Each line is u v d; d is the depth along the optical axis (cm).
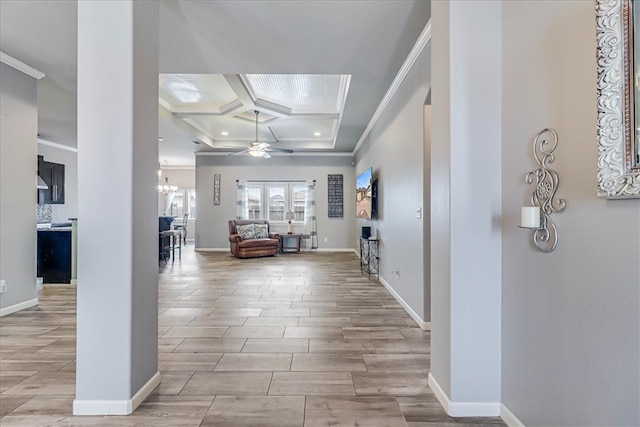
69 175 814
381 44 315
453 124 184
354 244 913
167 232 702
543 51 150
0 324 325
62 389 207
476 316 185
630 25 105
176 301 412
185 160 1046
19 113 368
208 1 252
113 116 186
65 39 312
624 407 112
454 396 184
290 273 596
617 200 114
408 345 276
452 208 184
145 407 190
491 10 185
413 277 346
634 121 105
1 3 255
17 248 369
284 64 354
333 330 311
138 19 192
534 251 157
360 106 505
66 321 334
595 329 123
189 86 495
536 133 156
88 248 186
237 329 313
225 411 186
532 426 158
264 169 927
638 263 107
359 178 663
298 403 194
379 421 178
